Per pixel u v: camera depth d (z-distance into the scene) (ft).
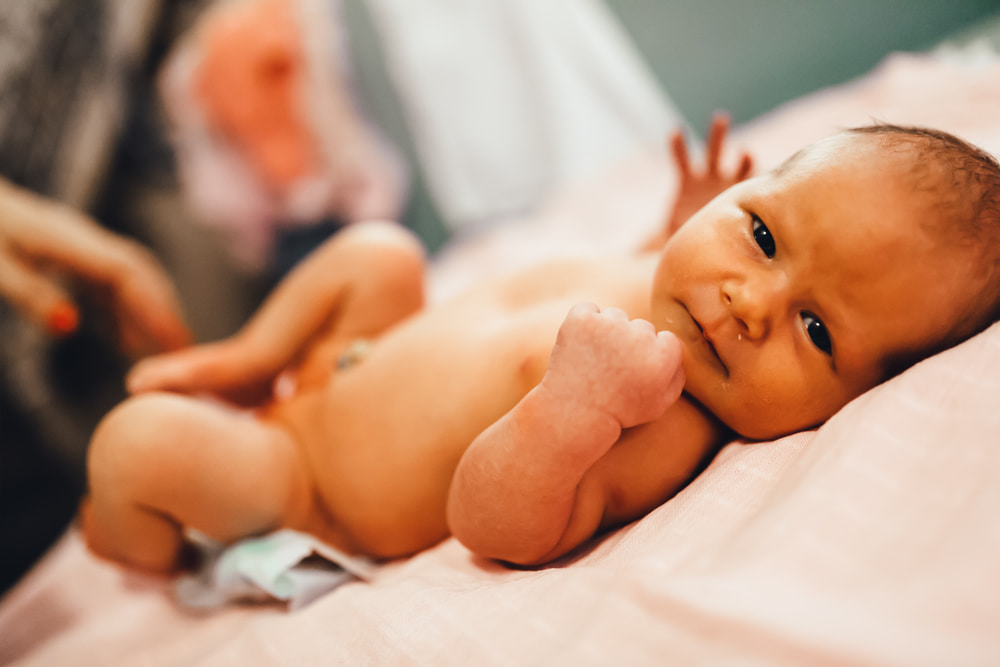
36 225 4.41
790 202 2.12
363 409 2.92
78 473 5.66
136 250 4.84
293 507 2.93
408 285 3.51
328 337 3.53
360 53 7.02
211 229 6.75
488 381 2.64
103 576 3.51
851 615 1.29
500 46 6.38
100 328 5.67
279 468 2.90
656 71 7.65
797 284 2.08
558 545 2.27
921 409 1.72
